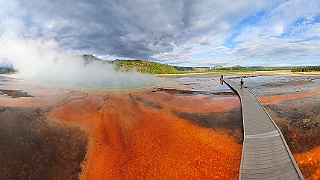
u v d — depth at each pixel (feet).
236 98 65.72
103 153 33.09
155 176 28.58
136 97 64.80
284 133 37.04
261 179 24.70
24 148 30.99
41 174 27.66
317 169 28.53
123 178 28.45
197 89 87.81
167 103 58.49
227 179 27.45
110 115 46.39
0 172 26.55
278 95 68.08
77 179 28.07
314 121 41.70
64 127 38.96
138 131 39.75
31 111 43.98
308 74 173.78
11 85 72.84
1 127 34.96
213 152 33.14
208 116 47.24
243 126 39.34
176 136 38.06
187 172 29.04
